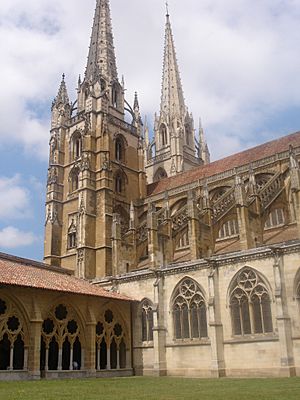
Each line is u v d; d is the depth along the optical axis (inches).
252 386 1130.0
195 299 1831.9
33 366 1569.9
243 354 1638.8
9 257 2354.8
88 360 1782.7
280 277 1594.5
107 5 4109.3
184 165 4635.8
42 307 1665.8
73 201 3284.9
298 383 1161.4
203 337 1776.6
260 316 1635.1
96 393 1016.9
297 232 2062.0
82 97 3686.0
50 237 3206.2
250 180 2460.6
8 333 1550.2
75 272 2989.7
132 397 911.0
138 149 3656.5
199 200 2795.3
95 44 3897.6
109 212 3117.6
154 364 1862.7
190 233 2182.6
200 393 977.5
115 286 2116.1
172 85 4987.7
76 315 1808.6
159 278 1966.0
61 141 3508.9
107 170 3201.3
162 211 2805.1
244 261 1715.1
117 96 3818.9
